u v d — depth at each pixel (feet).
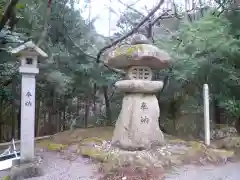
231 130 24.71
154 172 13.55
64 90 28.76
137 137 17.17
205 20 23.43
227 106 22.91
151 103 18.04
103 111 38.27
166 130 28.58
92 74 30.17
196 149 17.35
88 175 14.21
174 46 24.62
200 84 24.89
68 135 25.30
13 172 13.96
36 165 15.01
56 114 34.06
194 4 26.99
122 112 18.33
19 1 21.34
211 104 25.93
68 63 29.22
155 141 17.76
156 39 27.35
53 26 27.48
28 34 25.89
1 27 21.04
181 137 25.27
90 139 21.97
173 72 23.93
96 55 30.01
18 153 18.08
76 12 29.53
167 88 27.50
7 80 24.89
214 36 21.63
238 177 13.67
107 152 16.83
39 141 24.43
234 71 22.95
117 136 18.15
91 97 35.58
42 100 31.50
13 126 28.04
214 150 17.53
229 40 22.07
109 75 29.84
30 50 15.02
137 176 12.92
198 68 22.75
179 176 13.73
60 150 20.12
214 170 14.92
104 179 13.12
